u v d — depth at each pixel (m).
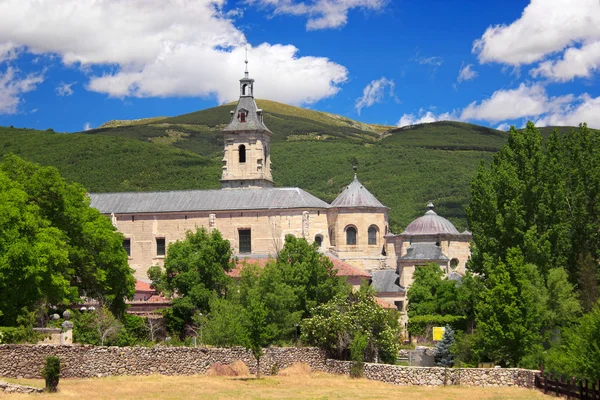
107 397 54.81
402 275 127.88
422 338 109.94
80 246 88.56
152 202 133.62
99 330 75.25
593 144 106.31
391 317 87.25
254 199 131.12
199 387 62.72
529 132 102.12
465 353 81.00
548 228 96.81
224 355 72.69
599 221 100.56
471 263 98.88
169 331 98.88
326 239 129.00
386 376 71.38
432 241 133.75
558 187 98.31
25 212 76.19
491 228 98.31
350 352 80.31
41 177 86.06
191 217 130.50
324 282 99.06
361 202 131.62
